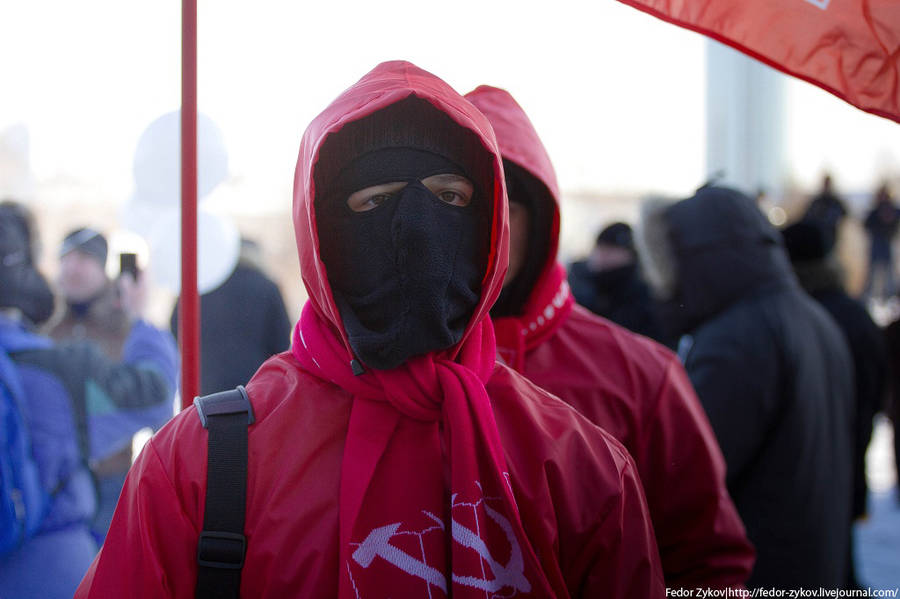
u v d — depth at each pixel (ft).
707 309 8.37
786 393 7.86
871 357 10.53
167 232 9.57
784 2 5.85
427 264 4.13
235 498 3.99
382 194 4.34
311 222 4.22
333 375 4.28
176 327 13.37
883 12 5.74
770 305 8.10
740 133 26.91
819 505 7.91
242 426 4.16
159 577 3.90
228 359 12.54
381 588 3.93
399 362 4.14
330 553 3.94
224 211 32.73
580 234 35.99
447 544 4.09
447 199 4.45
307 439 4.16
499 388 4.50
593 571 4.24
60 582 7.86
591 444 4.42
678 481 5.85
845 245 31.96
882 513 17.29
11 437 7.57
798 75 5.87
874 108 5.79
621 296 12.72
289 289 31.91
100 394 9.14
